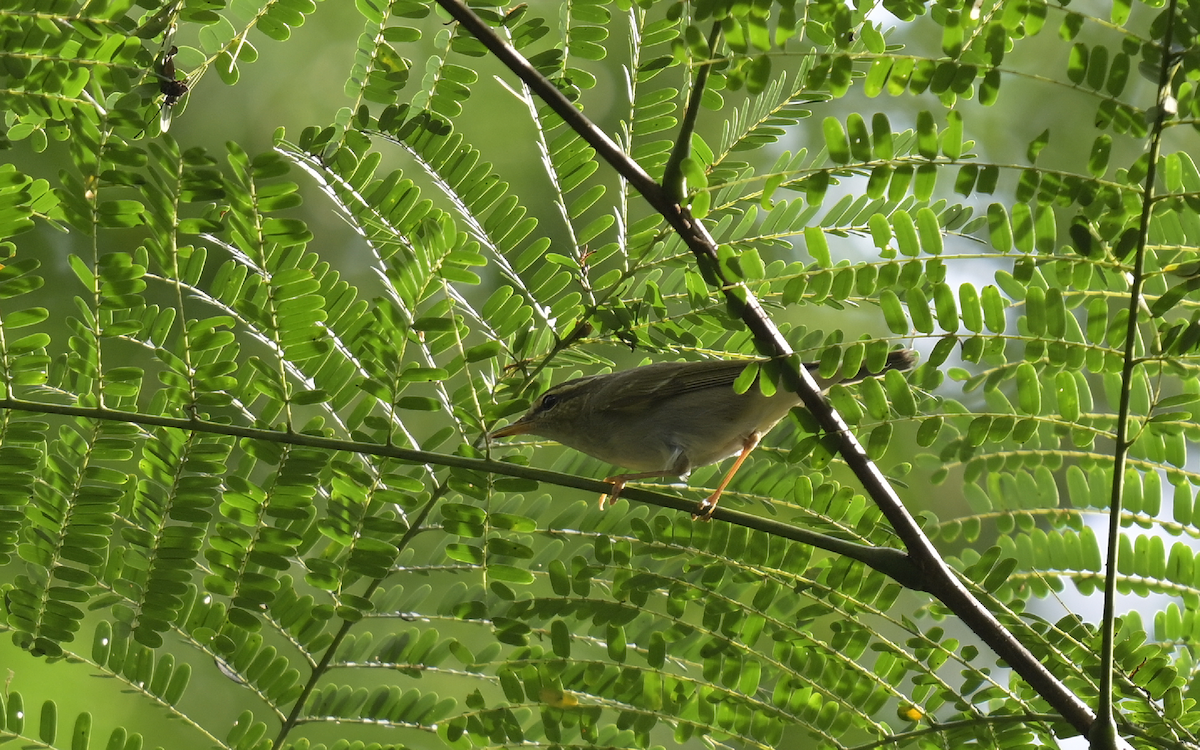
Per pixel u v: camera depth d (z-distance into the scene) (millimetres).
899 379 5520
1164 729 5703
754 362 5352
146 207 5879
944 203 6641
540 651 6086
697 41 4785
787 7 4641
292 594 6039
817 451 5574
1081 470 6426
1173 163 5016
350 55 12734
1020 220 5055
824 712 6012
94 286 5547
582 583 6086
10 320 5688
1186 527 6254
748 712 6020
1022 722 5824
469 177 6133
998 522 6637
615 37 12391
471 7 5754
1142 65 4641
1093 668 5844
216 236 6566
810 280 5219
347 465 5855
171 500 5863
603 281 6438
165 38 5488
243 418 6145
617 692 6020
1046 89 12422
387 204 5938
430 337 5863
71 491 5867
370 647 6145
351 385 6035
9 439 5848
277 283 5520
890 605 6004
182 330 5688
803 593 6070
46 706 5852
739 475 7051
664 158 6402
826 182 5031
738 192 6551
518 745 6098
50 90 5281
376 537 6020
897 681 6012
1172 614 6254
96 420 5871
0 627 5918
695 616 9648
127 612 5926
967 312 5203
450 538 6457
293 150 5781
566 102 5332
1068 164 12336
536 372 6379
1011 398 7570
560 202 6395
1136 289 4867
